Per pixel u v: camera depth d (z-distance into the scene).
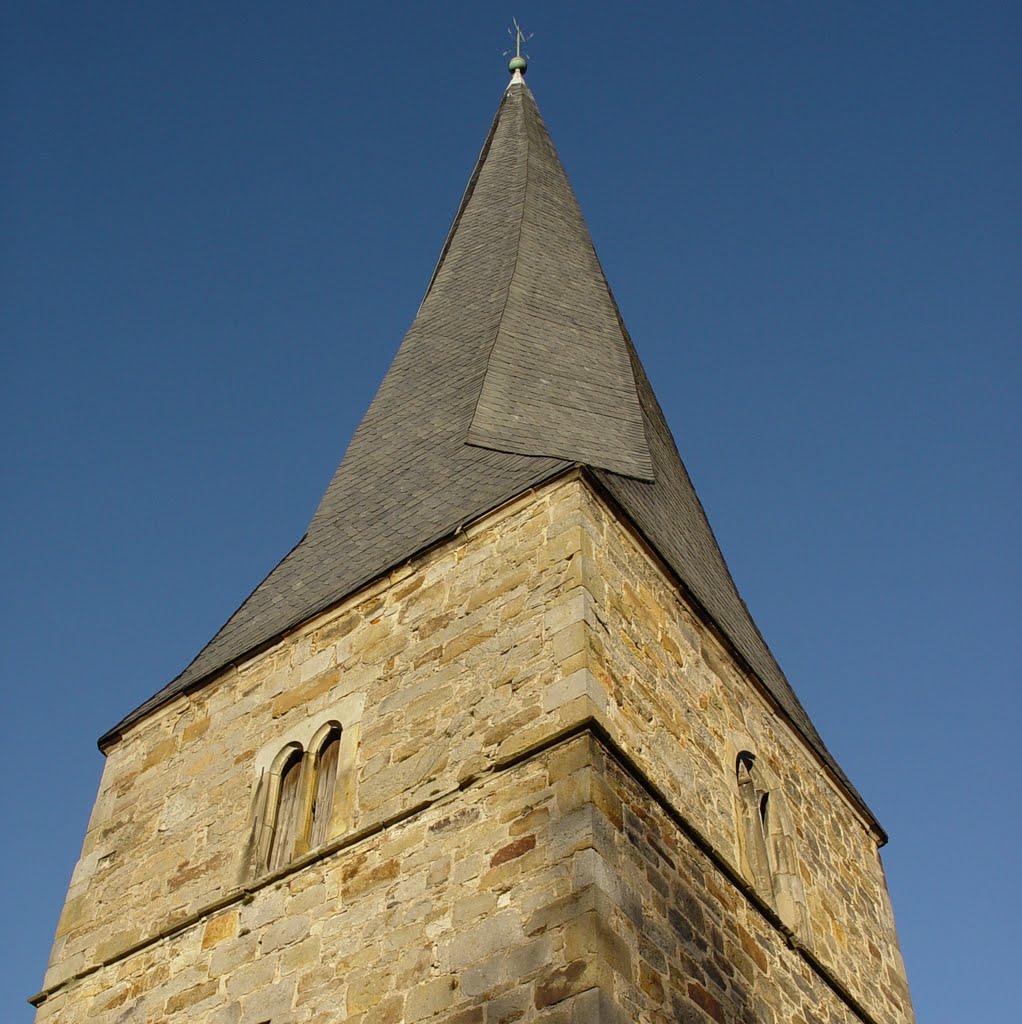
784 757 17.80
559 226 25.19
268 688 16.94
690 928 13.48
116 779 17.64
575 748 13.41
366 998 12.95
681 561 17.64
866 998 16.78
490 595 15.55
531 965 12.12
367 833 14.22
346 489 20.31
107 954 15.52
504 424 19.44
